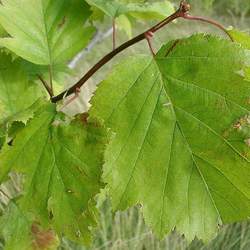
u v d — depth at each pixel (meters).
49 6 0.34
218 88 0.30
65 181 0.31
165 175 0.31
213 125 0.30
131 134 0.30
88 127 0.31
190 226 0.31
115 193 0.30
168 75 0.30
